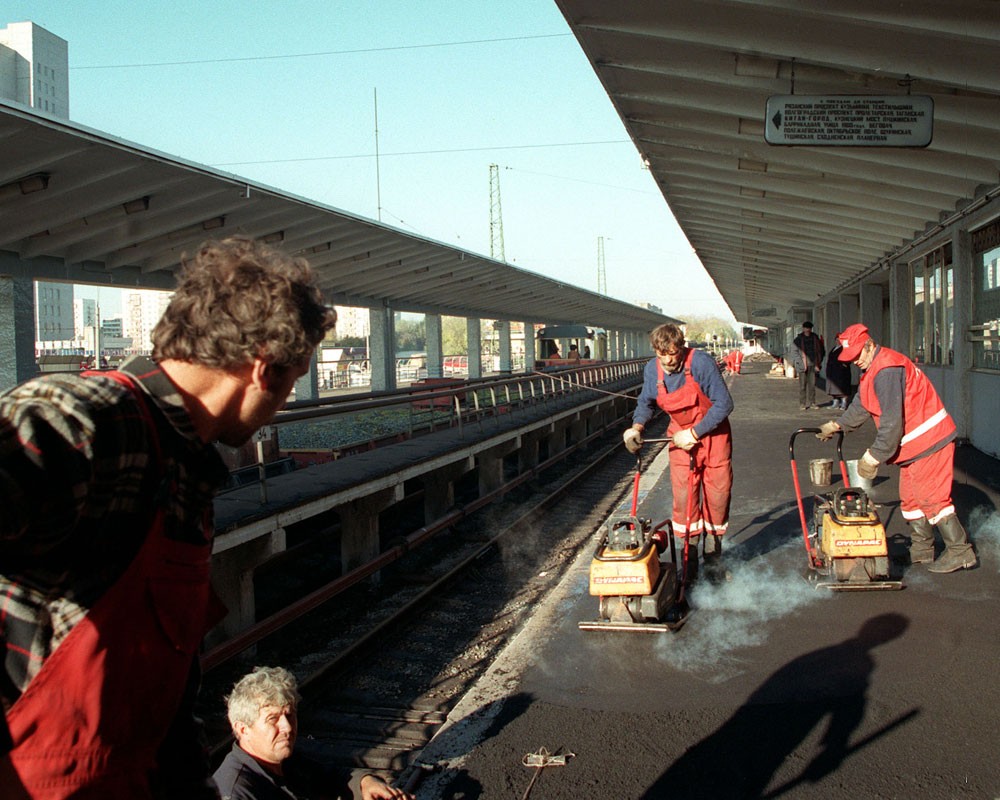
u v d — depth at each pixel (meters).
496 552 10.88
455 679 6.53
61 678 1.29
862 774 3.74
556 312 43.12
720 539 6.67
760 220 16.70
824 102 8.44
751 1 7.07
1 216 10.69
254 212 14.20
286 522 7.43
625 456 19.67
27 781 1.30
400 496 9.95
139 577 1.35
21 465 1.13
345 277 21.09
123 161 10.38
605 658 5.23
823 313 33.75
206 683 6.68
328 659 7.24
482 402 18.25
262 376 1.46
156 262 15.11
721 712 4.41
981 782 3.63
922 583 6.30
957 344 12.91
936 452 6.40
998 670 4.74
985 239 12.01
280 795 3.10
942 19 6.78
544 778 3.86
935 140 9.38
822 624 5.59
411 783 3.89
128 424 1.30
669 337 5.95
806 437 15.66
